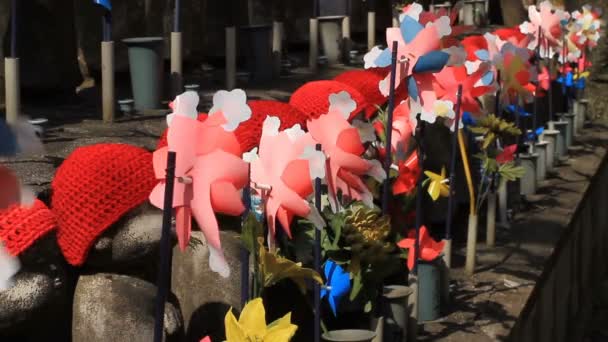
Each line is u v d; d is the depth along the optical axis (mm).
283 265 3420
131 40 6879
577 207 8305
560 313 7945
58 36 6793
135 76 6887
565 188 8938
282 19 10625
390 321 4875
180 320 4074
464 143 7086
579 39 10305
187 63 9094
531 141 8836
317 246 3904
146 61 6852
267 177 3506
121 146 3975
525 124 8922
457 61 4707
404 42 4738
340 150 3906
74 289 4020
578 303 9281
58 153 5008
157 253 3984
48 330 3990
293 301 4801
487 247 6957
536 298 6324
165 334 3984
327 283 4660
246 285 3543
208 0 9133
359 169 3936
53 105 6840
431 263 5441
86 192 3820
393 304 4867
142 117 6582
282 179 3479
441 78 5457
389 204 5344
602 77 12789
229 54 7934
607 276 11586
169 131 3242
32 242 3621
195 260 4324
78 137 5656
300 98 5137
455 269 6418
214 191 3254
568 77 10859
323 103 5074
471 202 6320
